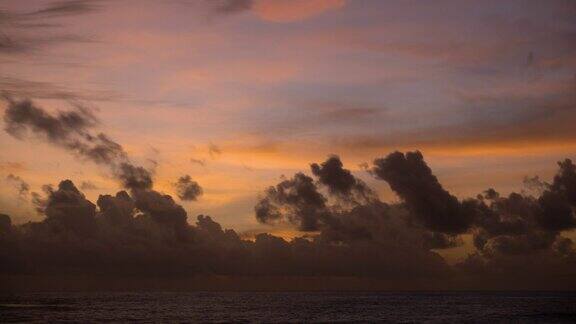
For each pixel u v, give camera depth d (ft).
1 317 405.18
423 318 406.82
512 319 387.14
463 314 447.01
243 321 389.80
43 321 377.71
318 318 416.05
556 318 392.27
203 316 439.63
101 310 501.56
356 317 424.05
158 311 499.92
